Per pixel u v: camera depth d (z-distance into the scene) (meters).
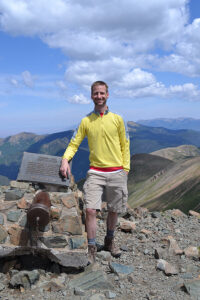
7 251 4.29
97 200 4.37
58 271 4.30
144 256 5.05
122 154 4.58
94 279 3.95
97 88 4.25
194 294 3.63
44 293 3.71
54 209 4.39
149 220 7.55
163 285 3.96
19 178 4.56
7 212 4.44
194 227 7.00
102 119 4.34
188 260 4.86
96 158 4.44
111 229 4.91
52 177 4.62
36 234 4.33
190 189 117.19
